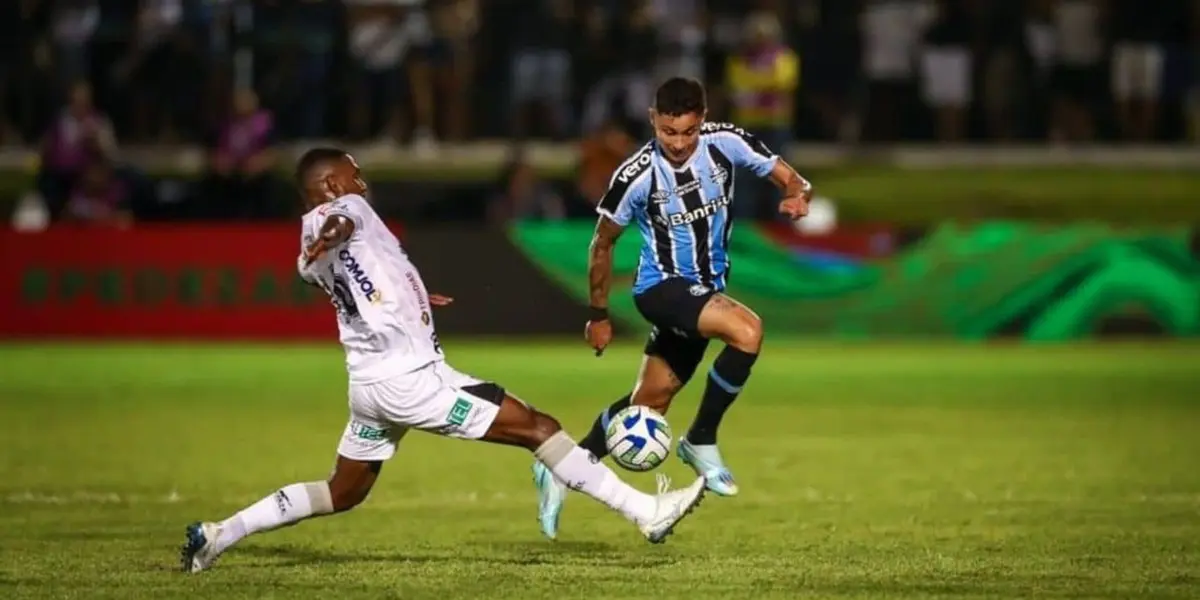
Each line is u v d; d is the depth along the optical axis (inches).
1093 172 3253.0
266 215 2849.4
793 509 1300.4
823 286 2674.7
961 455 1599.4
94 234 2657.5
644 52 3068.4
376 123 3149.6
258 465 1545.3
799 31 3243.1
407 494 1378.0
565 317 2650.1
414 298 984.9
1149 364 2393.0
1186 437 1723.7
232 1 3105.3
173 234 2662.4
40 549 1128.2
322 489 1023.6
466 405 986.7
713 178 1118.4
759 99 2802.7
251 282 2662.4
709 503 1330.0
